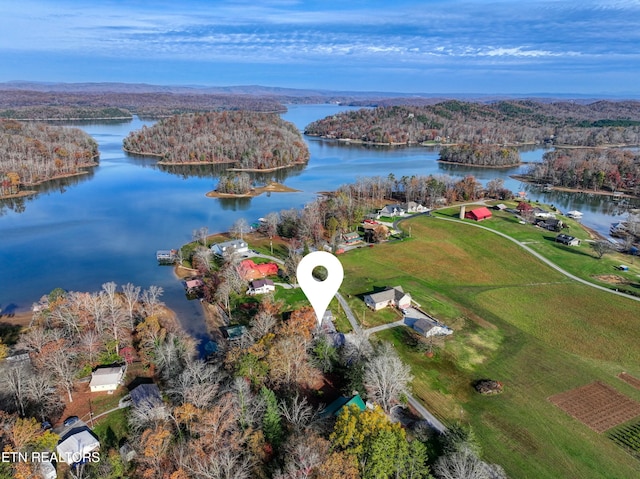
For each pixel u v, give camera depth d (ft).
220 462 130.82
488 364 213.05
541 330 245.86
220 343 212.43
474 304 274.98
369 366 179.42
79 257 354.95
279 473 127.13
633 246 391.65
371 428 138.00
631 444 164.76
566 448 162.20
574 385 199.00
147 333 207.92
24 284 303.07
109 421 168.66
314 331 210.18
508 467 152.56
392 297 269.03
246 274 296.10
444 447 152.15
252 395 163.12
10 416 147.84
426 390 192.24
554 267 337.52
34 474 130.62
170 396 176.24
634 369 212.64
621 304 276.82
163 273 324.39
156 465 135.23
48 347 186.09
